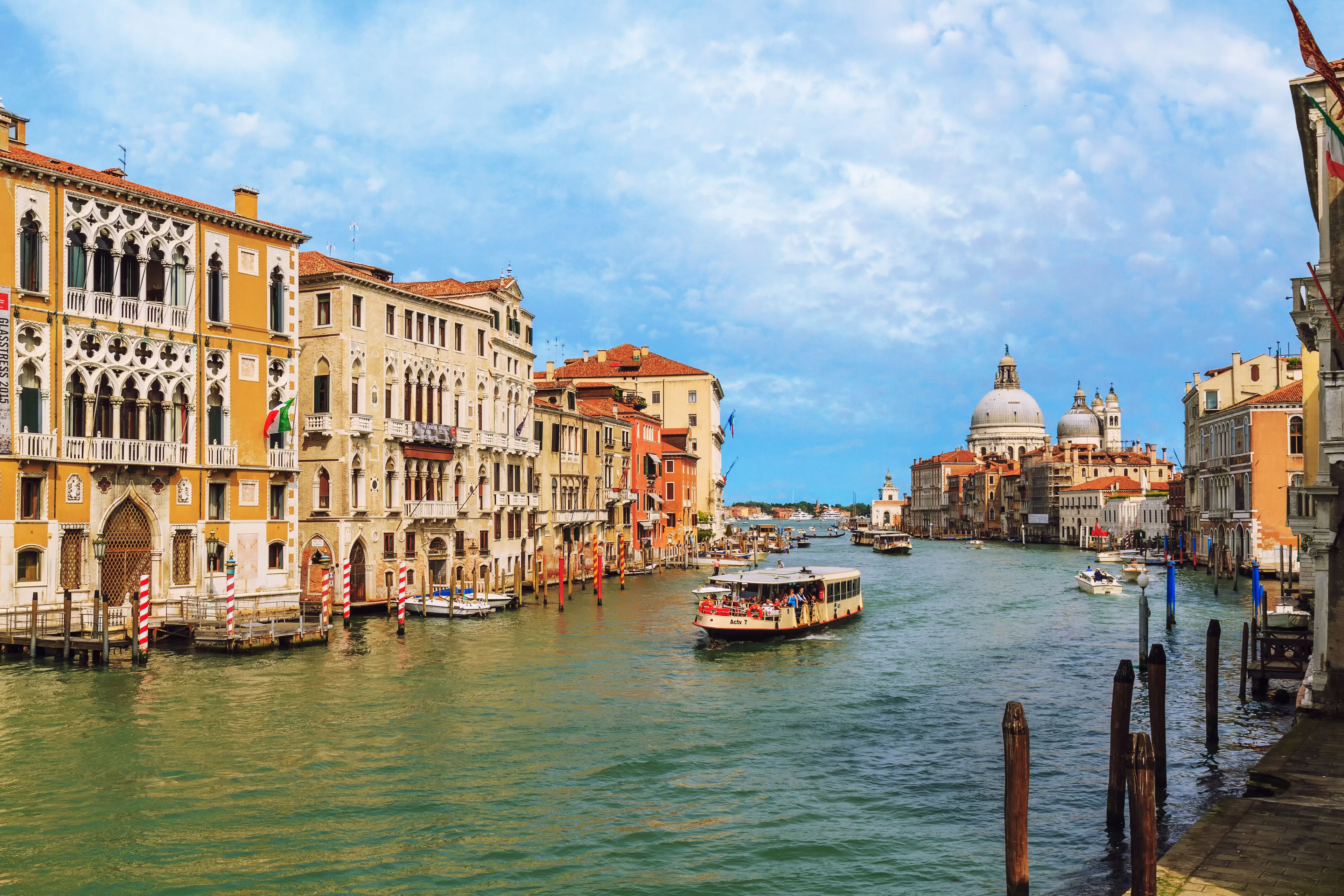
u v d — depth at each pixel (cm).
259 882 1777
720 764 2511
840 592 5291
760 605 4691
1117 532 14150
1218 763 2452
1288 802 1742
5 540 3575
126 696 3080
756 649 4369
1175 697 3300
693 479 10925
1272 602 5994
